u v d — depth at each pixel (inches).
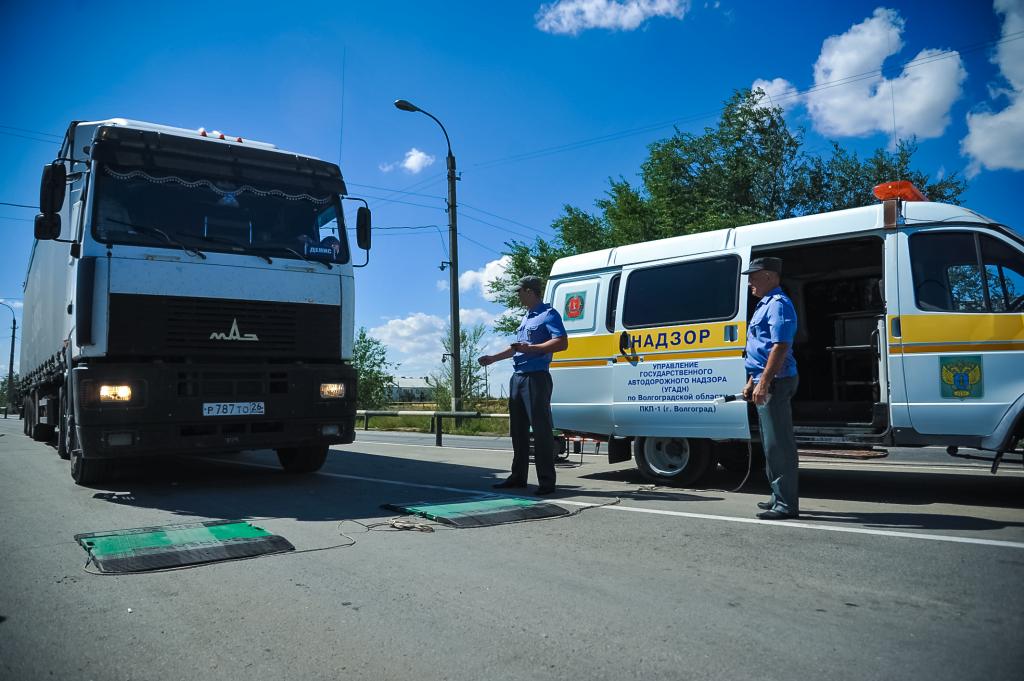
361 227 315.6
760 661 104.1
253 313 274.8
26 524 203.9
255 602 131.7
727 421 265.4
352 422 296.5
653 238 1135.0
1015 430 222.5
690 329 277.3
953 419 228.1
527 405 261.6
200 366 261.7
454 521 199.8
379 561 159.9
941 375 230.5
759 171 1029.2
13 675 100.5
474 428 778.8
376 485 285.6
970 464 361.7
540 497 251.0
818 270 320.5
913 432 235.0
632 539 181.6
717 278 274.7
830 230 254.1
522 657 106.4
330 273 296.7
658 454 294.4
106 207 257.3
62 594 136.4
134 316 252.2
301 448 322.0
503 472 336.8
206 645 111.5
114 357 253.9
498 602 131.4
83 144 290.2
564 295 323.0
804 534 186.2
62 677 100.0
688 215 1087.0
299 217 296.4
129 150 266.4
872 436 243.3
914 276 238.2
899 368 237.6
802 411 319.6
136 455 252.1
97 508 231.0
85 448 243.8
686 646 110.0
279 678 99.6
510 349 260.7
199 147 282.8
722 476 318.3
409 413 615.8
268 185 292.0
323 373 288.7
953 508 224.5
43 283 427.8
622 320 299.0
